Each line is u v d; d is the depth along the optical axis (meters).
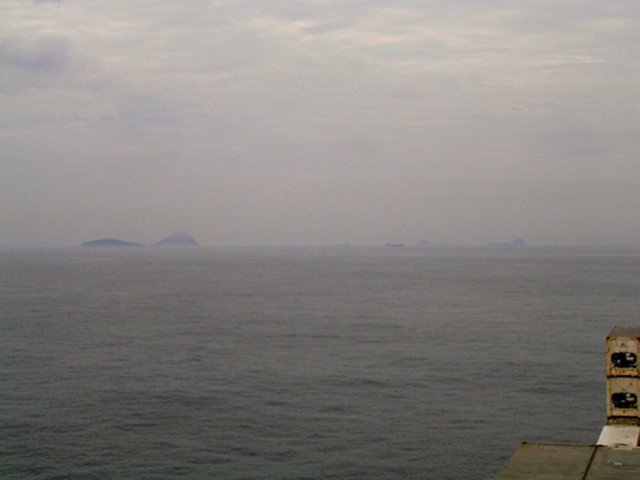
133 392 54.97
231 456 40.34
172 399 52.84
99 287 169.12
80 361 67.94
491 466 38.88
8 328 91.25
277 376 60.94
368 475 37.50
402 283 183.88
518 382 58.41
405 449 41.50
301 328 92.69
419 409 50.03
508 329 91.19
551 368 64.19
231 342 80.31
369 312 112.62
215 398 53.12
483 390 55.59
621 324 95.62
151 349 75.19
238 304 126.31
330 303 128.12
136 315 108.06
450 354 71.88
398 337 84.00
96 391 55.38
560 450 18.66
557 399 52.81
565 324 96.19
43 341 80.38
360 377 60.47
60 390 55.72
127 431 44.84
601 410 49.72
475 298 137.50
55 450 41.25
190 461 39.53
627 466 17.25
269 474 37.59
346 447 41.81
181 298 138.38
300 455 40.44
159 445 42.16
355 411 49.50
